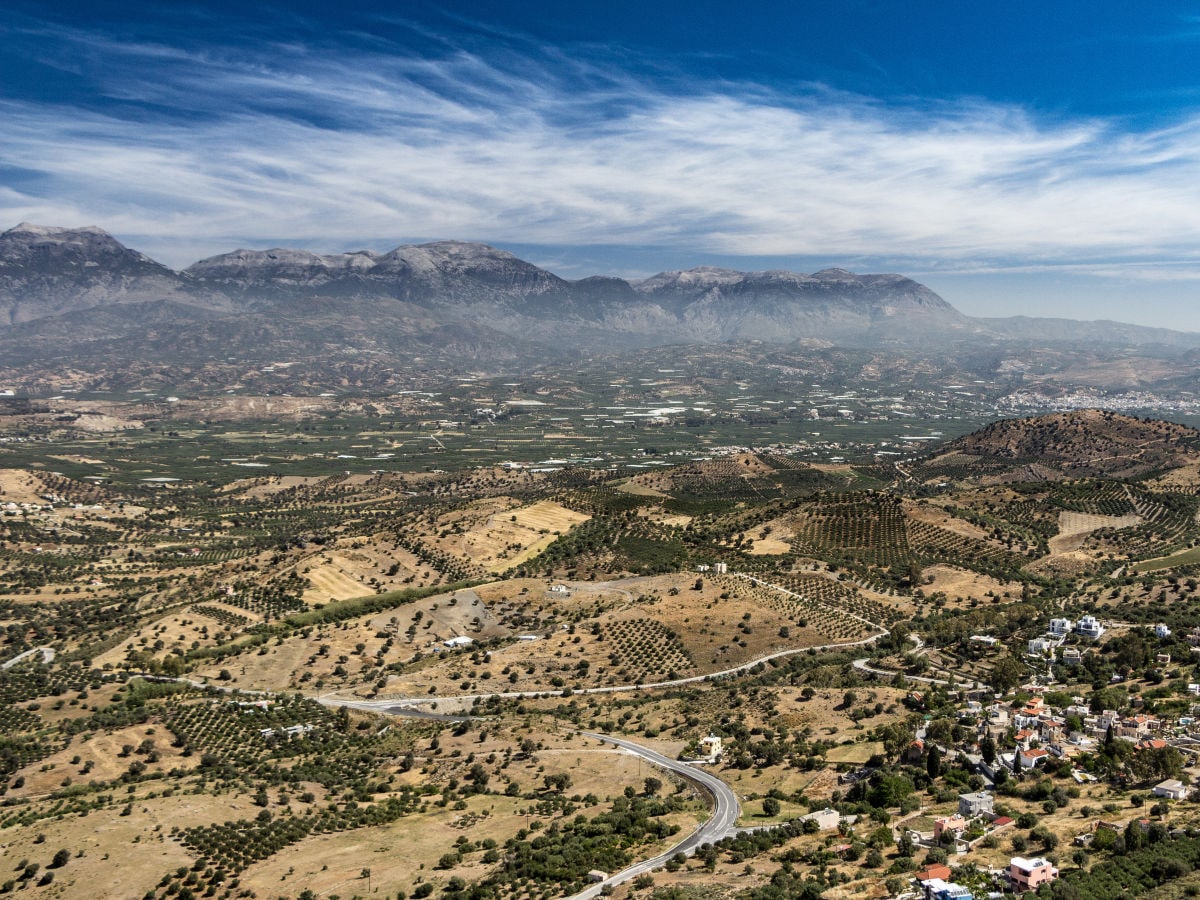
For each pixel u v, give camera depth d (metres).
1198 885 119.56
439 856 157.62
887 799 163.25
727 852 147.25
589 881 140.12
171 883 149.62
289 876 152.00
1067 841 137.88
